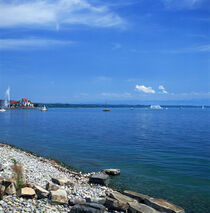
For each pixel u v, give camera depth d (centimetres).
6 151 2591
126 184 1759
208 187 1708
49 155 2812
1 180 1115
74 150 3123
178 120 10312
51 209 1007
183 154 2862
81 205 1017
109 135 4750
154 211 1089
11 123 8231
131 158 2647
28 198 1083
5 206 939
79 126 7044
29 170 1677
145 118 12231
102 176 1709
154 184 1770
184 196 1539
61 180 1452
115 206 1127
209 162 2448
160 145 3541
